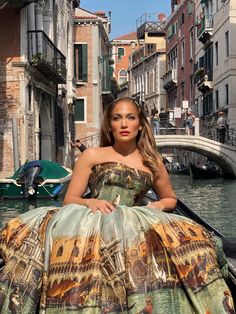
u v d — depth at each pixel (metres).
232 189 22.17
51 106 23.38
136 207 3.02
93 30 33.00
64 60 23.33
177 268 2.73
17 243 2.88
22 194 16.09
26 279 2.75
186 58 45.94
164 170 3.26
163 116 41.00
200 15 39.44
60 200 16.05
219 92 33.50
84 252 2.73
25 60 18.17
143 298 2.61
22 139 18.27
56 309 2.62
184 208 6.05
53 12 24.42
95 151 3.18
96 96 33.19
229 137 30.25
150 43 63.97
